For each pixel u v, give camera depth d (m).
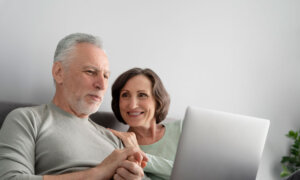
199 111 1.04
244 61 2.50
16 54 1.53
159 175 1.52
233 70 2.45
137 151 1.14
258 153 1.04
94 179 1.05
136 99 1.64
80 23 1.76
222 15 2.38
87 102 1.33
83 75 1.33
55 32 1.66
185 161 1.03
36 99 1.60
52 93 1.66
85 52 1.34
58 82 1.35
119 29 1.93
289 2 2.72
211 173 1.02
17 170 1.00
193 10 2.24
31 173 1.06
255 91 2.57
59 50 1.36
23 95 1.56
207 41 2.32
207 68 2.33
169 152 1.67
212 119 1.04
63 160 1.17
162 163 1.52
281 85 2.71
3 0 1.49
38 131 1.18
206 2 2.30
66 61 1.33
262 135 1.05
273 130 2.67
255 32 2.55
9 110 1.34
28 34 1.57
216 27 2.36
